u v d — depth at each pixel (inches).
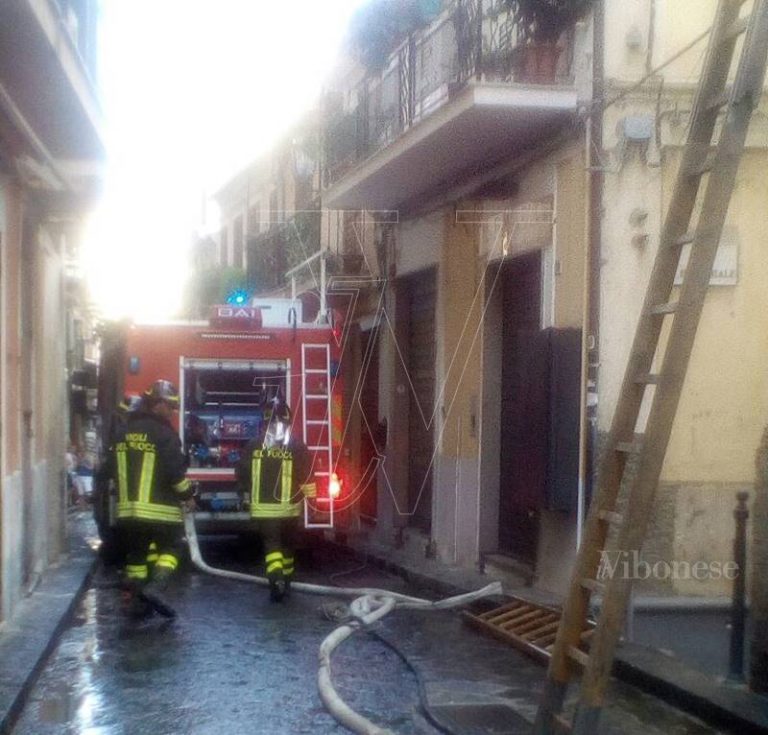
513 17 365.1
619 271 323.0
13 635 293.9
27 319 367.6
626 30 324.8
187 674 273.0
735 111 181.9
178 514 341.7
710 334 316.2
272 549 377.4
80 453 727.7
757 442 316.8
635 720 237.0
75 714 237.9
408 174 440.1
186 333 469.7
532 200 379.2
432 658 293.9
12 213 323.6
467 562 440.5
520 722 232.7
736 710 227.5
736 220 316.5
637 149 322.7
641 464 179.5
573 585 193.8
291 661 287.9
